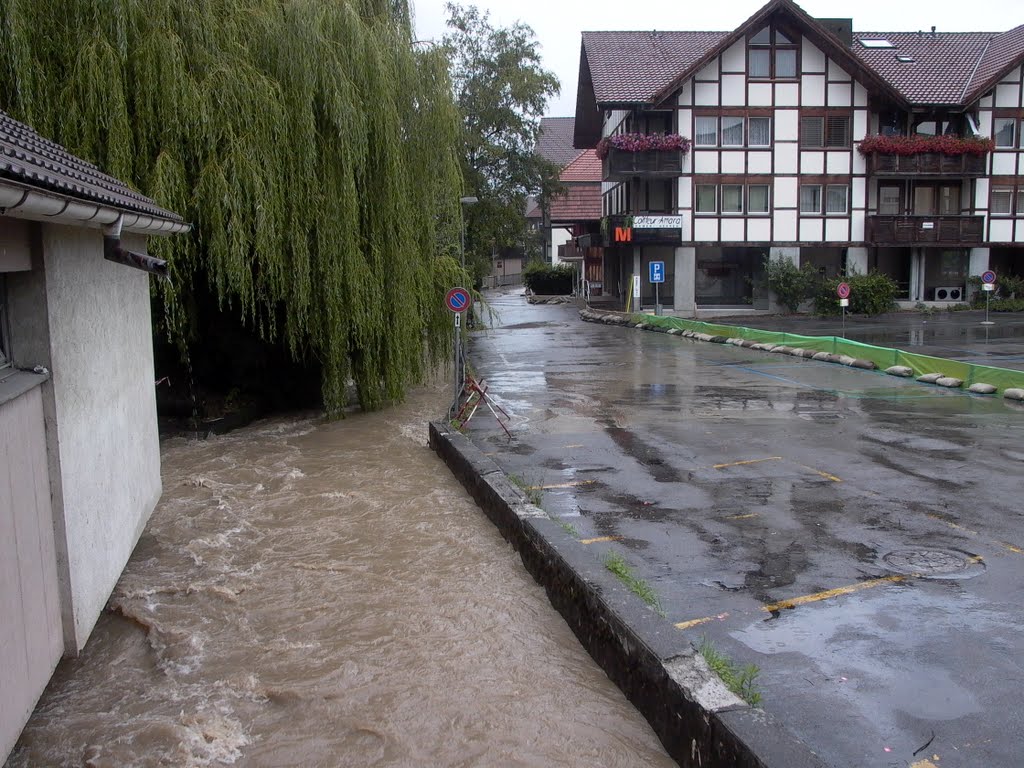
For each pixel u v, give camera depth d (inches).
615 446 471.2
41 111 415.8
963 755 166.2
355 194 505.7
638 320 1365.7
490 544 302.5
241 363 580.4
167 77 433.1
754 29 1379.2
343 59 507.2
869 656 209.6
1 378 163.5
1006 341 979.3
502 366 876.0
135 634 232.1
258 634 231.8
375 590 261.4
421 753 172.9
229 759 172.4
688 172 1432.1
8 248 164.7
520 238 1707.7
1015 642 216.2
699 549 292.8
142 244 298.5
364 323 523.5
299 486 389.7
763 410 583.5
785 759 136.6
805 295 1435.8
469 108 1565.0
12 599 157.2
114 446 237.8
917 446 455.8
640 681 185.0
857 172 1440.7
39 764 170.7
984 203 1464.1
